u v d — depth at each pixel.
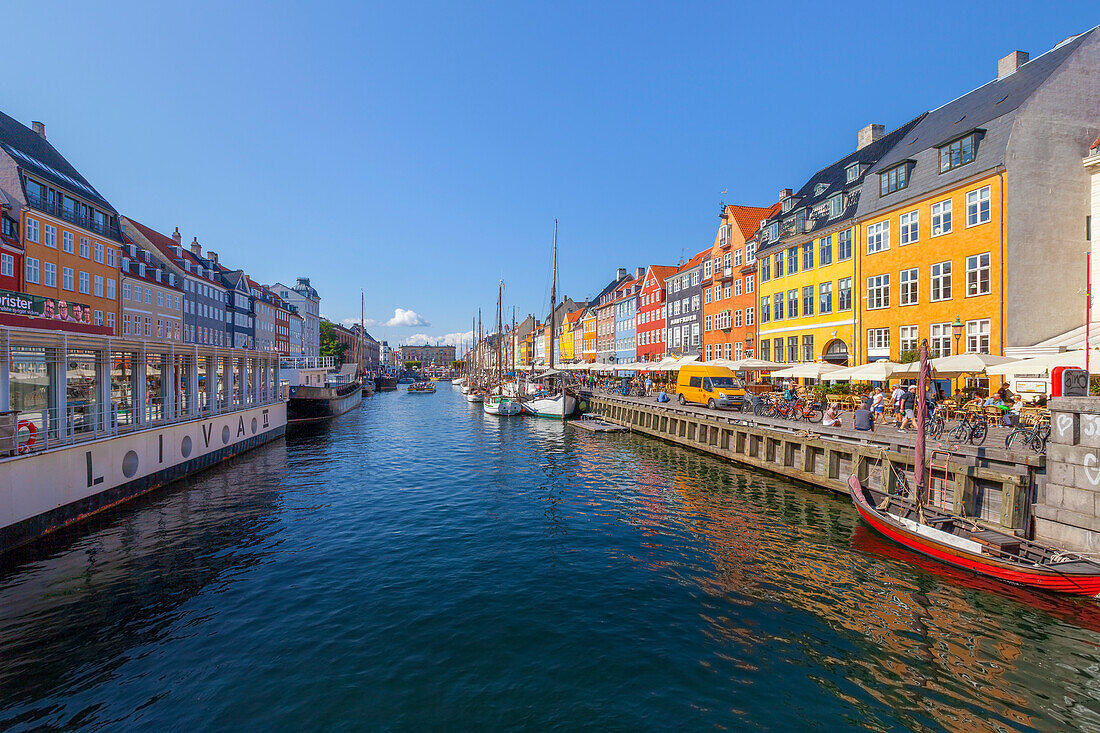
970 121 25.30
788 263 36.41
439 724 6.28
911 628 8.54
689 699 6.77
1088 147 22.75
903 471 14.34
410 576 10.87
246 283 72.19
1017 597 9.55
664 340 57.50
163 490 18.39
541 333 119.44
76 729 6.23
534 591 10.11
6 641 8.23
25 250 32.66
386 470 22.56
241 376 27.48
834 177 35.62
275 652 7.89
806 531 13.64
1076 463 9.98
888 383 26.92
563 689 6.98
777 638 8.30
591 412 45.88
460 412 54.84
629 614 9.14
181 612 9.21
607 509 16.08
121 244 42.91
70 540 12.97
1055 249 22.33
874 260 28.81
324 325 115.38
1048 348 19.81
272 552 12.28
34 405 13.37
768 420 22.73
